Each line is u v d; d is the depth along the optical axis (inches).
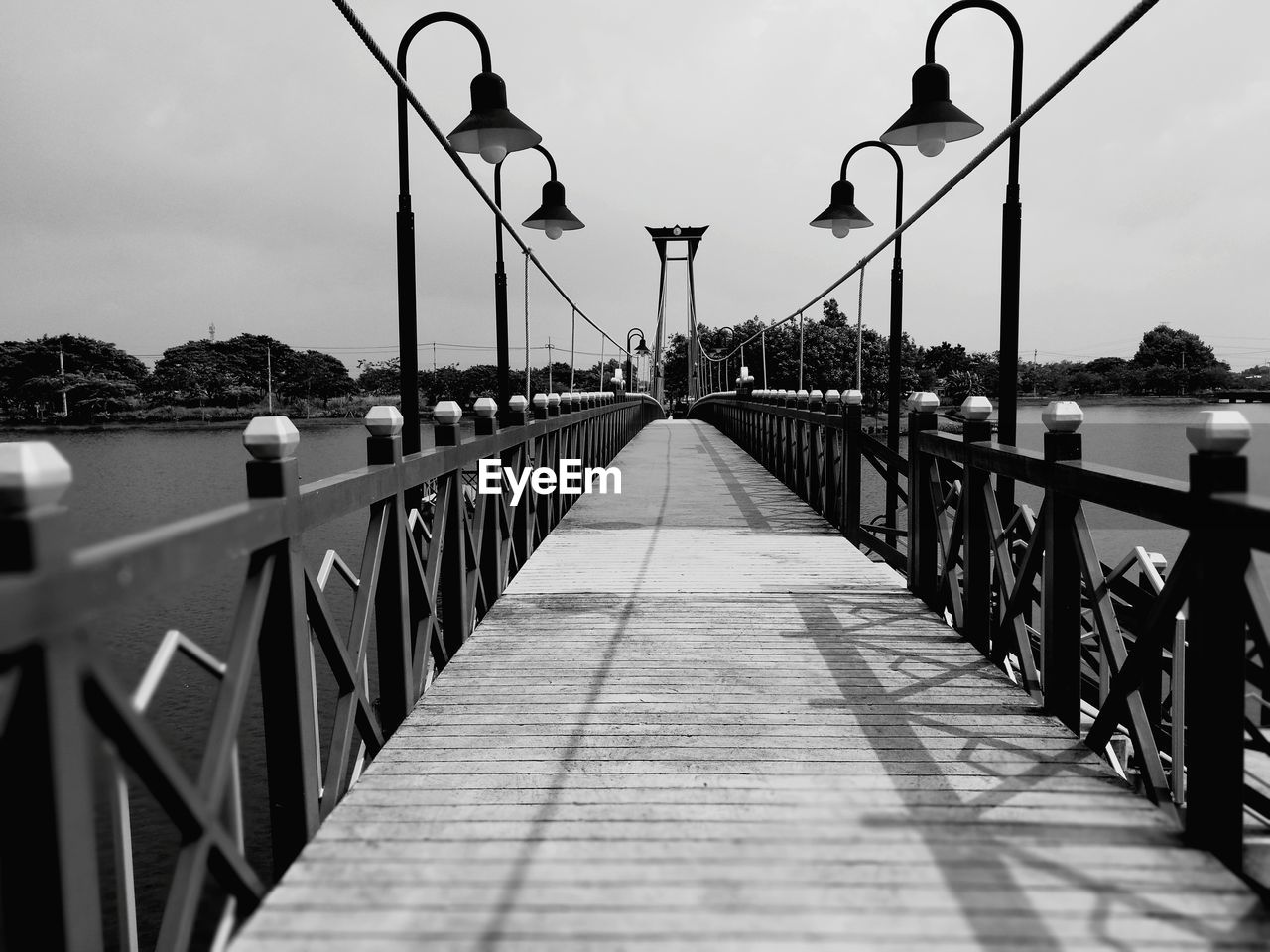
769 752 97.3
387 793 87.6
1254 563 66.1
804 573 189.5
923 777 90.1
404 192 137.4
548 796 86.7
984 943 62.1
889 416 237.9
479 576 154.5
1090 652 153.9
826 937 62.8
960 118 162.7
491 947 61.9
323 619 83.4
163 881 261.9
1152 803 83.6
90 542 50.1
